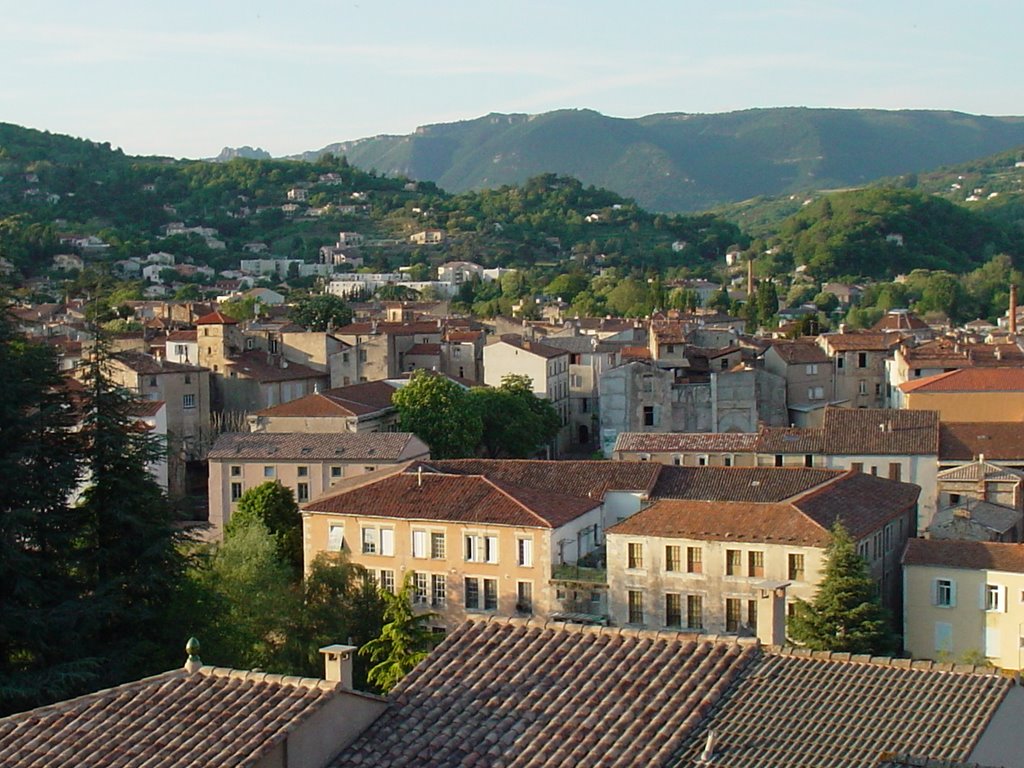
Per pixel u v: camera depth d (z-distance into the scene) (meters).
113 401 73.06
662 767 34.78
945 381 155.62
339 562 104.25
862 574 88.69
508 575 104.69
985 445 132.50
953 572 94.81
